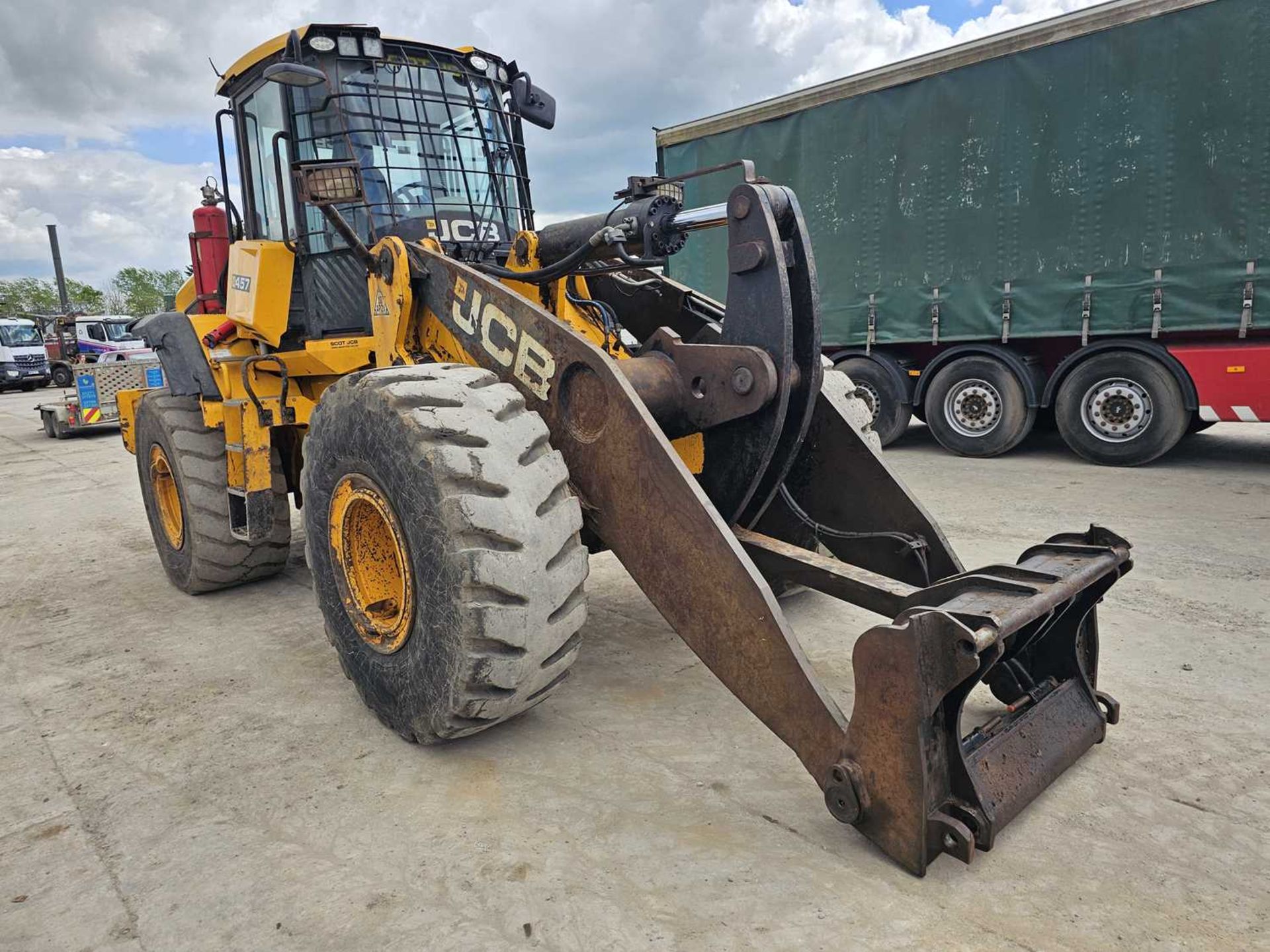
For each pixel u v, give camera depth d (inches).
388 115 159.9
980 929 77.3
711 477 125.1
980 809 84.1
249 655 155.3
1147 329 278.2
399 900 84.7
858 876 85.2
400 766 111.3
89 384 552.4
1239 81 252.5
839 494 136.8
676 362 119.4
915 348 349.7
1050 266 294.2
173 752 118.5
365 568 123.0
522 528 99.5
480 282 121.2
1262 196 253.3
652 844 92.0
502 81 178.7
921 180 318.3
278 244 165.0
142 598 194.5
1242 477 263.7
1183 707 117.7
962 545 197.6
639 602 173.5
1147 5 263.1
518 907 82.8
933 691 81.3
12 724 130.6
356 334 158.9
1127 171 274.8
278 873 90.0
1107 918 78.2
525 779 106.4
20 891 89.2
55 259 1987.0
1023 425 313.0
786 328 110.6
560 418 112.6
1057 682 108.1
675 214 123.0
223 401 177.0
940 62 306.0
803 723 91.0
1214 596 158.2
